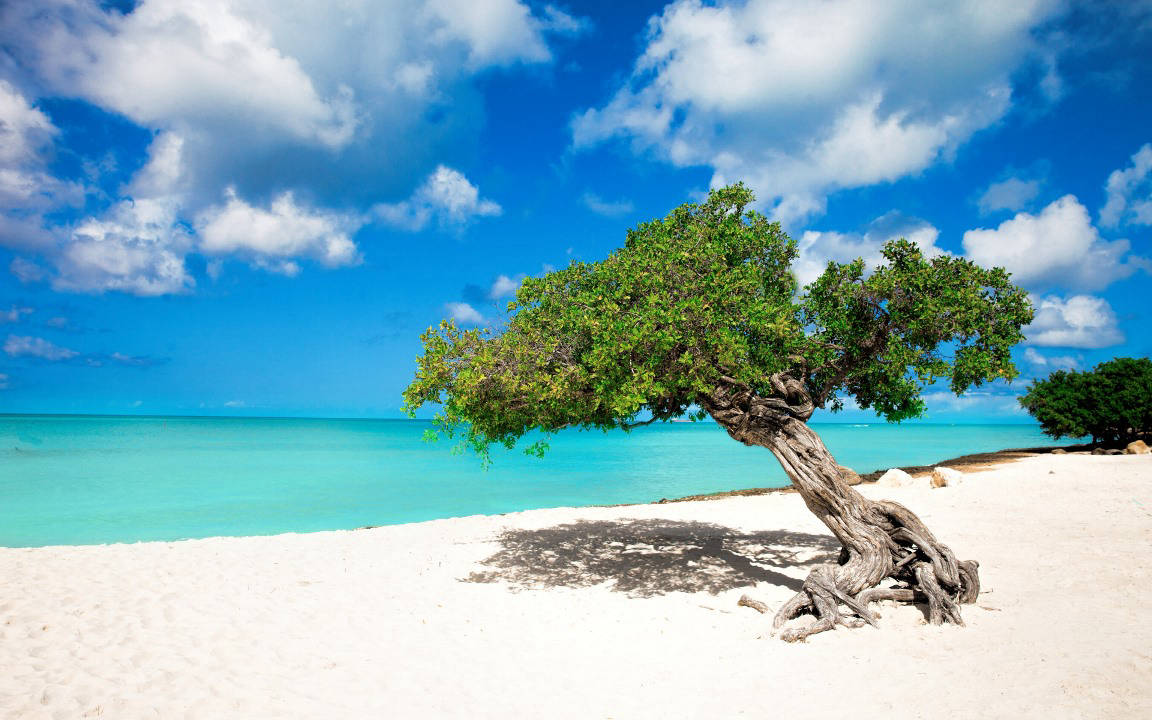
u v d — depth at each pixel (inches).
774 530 689.6
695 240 457.1
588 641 359.3
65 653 334.6
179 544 625.9
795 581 484.7
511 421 497.7
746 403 444.8
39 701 275.9
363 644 354.0
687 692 282.0
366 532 703.7
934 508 756.0
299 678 303.9
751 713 256.8
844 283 440.5
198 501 1043.3
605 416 494.0
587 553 595.8
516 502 1059.9
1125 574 428.1
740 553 583.8
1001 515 690.8
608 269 470.3
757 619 393.1
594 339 423.8
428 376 460.8
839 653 320.8
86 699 278.1
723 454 2409.0
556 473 1550.2
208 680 300.2
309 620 397.4
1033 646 303.4
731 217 481.4
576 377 432.1
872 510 417.4
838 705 258.4
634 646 349.1
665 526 722.8
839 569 402.6
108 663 321.4
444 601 444.5
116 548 602.9
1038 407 1819.6
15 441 2669.8
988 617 361.7
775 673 299.0
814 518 755.4
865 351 449.4
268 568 532.1
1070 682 256.8
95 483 1251.8
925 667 292.5
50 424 5044.3
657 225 512.7
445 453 2224.4
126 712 265.7
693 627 380.8
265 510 964.0
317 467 1642.5
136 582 479.2
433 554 593.0
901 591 395.2
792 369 477.7
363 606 430.0
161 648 343.6
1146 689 245.8
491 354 456.1
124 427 4758.9
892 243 422.3
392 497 1106.7
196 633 369.1
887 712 248.1
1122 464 1063.0
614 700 276.4
